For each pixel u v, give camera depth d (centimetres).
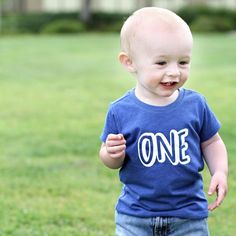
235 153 846
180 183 386
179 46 378
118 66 1959
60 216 622
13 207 648
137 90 398
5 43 2855
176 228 392
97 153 872
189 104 392
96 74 1756
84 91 1438
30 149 900
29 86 1530
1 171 787
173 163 384
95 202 665
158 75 379
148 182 387
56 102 1298
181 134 386
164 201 387
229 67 1856
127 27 392
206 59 2097
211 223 602
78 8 5128
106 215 626
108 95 1377
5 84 1570
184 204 388
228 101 1257
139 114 388
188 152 386
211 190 388
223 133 964
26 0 4972
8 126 1065
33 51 2464
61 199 676
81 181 740
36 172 782
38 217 618
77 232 579
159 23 381
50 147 910
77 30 3934
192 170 385
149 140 385
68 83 1573
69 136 978
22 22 4122
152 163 385
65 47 2644
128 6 5081
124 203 398
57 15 4259
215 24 3822
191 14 4125
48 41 2989
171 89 383
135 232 395
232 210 636
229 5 4894
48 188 714
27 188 716
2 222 604
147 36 379
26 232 577
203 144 401
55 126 1058
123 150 377
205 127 396
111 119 396
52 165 812
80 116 1144
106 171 781
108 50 2512
